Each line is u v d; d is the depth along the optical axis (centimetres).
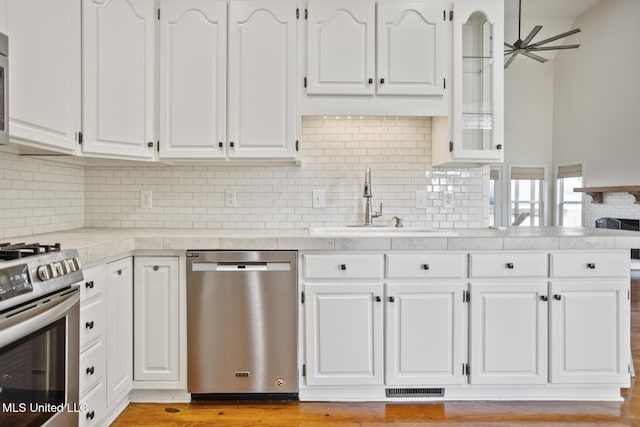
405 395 203
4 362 107
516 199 784
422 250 195
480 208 254
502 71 227
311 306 195
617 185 622
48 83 164
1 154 178
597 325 197
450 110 224
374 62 220
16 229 188
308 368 197
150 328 196
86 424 155
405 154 252
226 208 250
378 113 221
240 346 195
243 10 217
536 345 197
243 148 218
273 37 217
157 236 193
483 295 196
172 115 217
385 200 252
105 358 171
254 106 218
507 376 198
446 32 223
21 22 148
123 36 202
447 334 196
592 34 659
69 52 178
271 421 184
